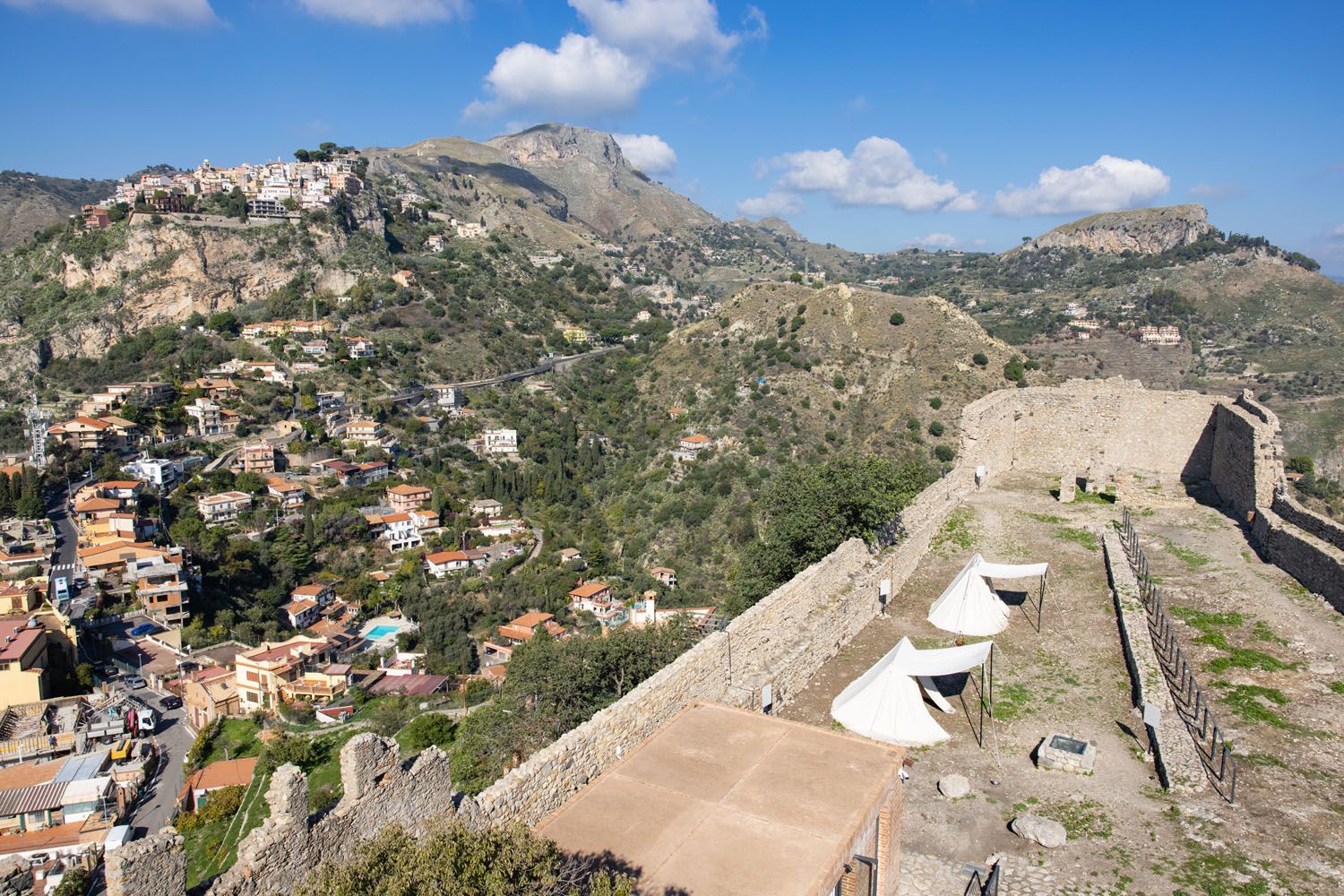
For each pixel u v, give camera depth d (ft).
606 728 38.58
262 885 24.32
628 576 303.68
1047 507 83.87
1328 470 334.85
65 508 323.57
